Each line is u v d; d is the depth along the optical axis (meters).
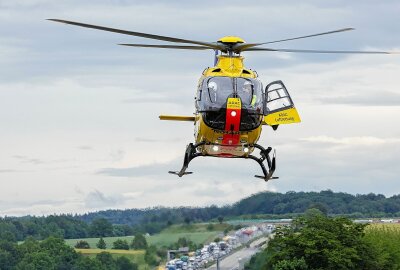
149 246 125.00
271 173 68.38
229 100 64.50
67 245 188.88
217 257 122.31
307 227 124.75
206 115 65.44
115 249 150.12
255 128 65.69
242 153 67.81
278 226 124.75
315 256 120.19
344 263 119.00
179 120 72.44
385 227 144.25
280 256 120.50
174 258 123.44
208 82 66.00
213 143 67.06
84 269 171.62
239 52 69.31
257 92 65.56
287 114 66.81
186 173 70.44
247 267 122.19
